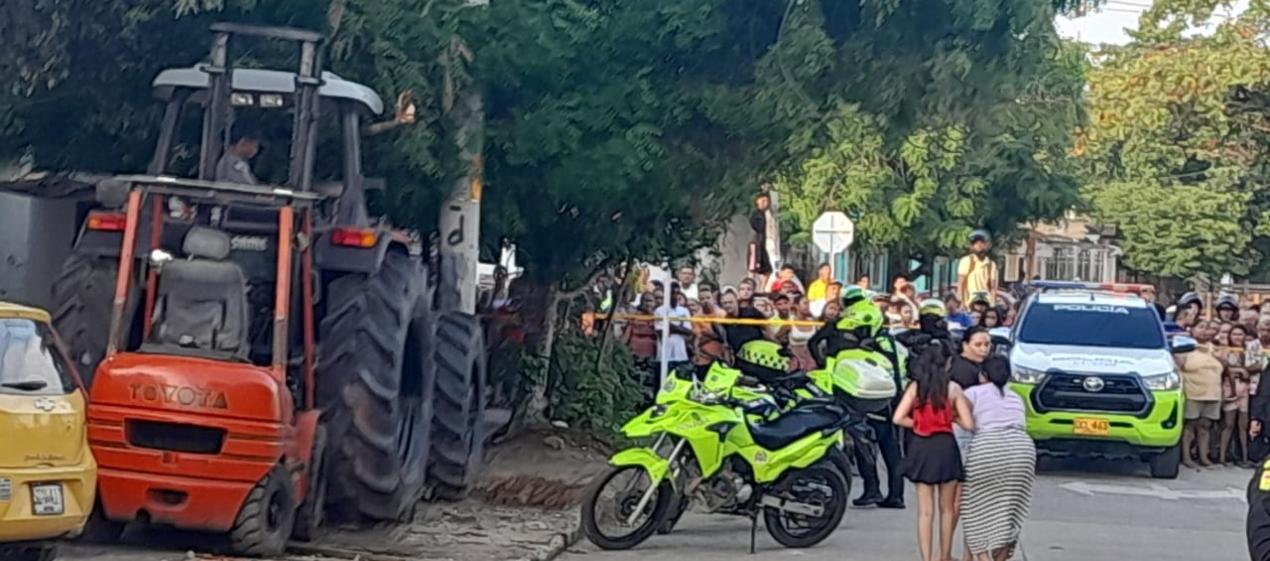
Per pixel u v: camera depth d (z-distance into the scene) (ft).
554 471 50.26
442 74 46.62
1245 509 56.75
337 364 37.83
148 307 35.86
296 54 43.91
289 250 35.58
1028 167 134.31
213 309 35.68
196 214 37.06
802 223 136.15
